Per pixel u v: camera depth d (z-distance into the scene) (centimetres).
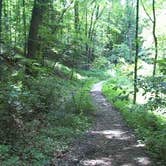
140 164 946
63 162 934
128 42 6069
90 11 4531
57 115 1400
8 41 2277
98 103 2188
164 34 2944
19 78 1488
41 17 1872
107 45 6681
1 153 882
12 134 1030
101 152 1056
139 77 1138
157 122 1445
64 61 3675
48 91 1542
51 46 2125
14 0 3002
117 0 3672
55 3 2392
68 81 2823
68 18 2484
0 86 1170
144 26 3456
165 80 1134
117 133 1326
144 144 1154
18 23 2677
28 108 1239
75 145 1110
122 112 1777
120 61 4219
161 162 956
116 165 937
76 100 1784
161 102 1096
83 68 4791
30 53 1853
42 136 1110
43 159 916
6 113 1052
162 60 1083
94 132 1333
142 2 2434
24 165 850
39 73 1731
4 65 1590
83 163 945
